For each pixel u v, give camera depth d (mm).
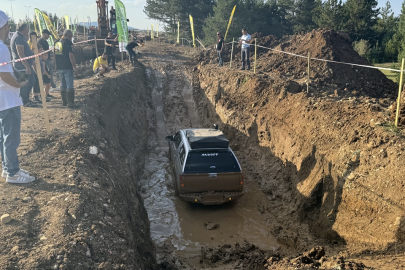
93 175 6238
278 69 16312
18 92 5004
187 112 17594
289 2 40500
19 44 8117
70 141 7172
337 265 4273
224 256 6781
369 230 5648
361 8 33375
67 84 9586
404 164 5715
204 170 8305
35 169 5938
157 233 7664
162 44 35875
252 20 36375
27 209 4676
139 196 8141
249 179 10516
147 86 19531
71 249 4039
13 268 3580
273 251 6906
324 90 12109
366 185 6094
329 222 6680
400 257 4602
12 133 5086
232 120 13727
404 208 5215
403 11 25578
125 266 4352
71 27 38531
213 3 43844
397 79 15758
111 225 5027
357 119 7980
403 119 6926
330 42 16078
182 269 6312
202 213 8617
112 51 17797
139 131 13594
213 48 24703
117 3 18453
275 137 10844
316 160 8055
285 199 8656
